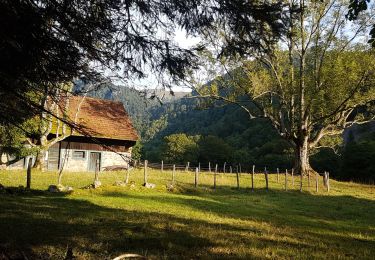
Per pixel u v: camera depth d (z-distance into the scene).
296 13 6.57
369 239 12.72
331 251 10.13
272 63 38.12
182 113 185.62
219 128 132.12
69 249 7.06
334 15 38.59
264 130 105.44
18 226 10.33
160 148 87.19
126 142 41.75
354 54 38.22
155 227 11.47
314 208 20.98
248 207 19.38
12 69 5.03
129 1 6.06
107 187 20.92
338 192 30.98
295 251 9.70
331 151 68.19
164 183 25.48
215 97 41.19
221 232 11.45
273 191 28.52
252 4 6.30
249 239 10.79
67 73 5.68
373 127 86.50
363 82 38.50
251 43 6.88
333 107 39.84
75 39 5.54
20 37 4.83
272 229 13.00
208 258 8.39
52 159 37.56
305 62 43.06
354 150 56.47
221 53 7.10
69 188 19.38
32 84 5.55
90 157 39.25
